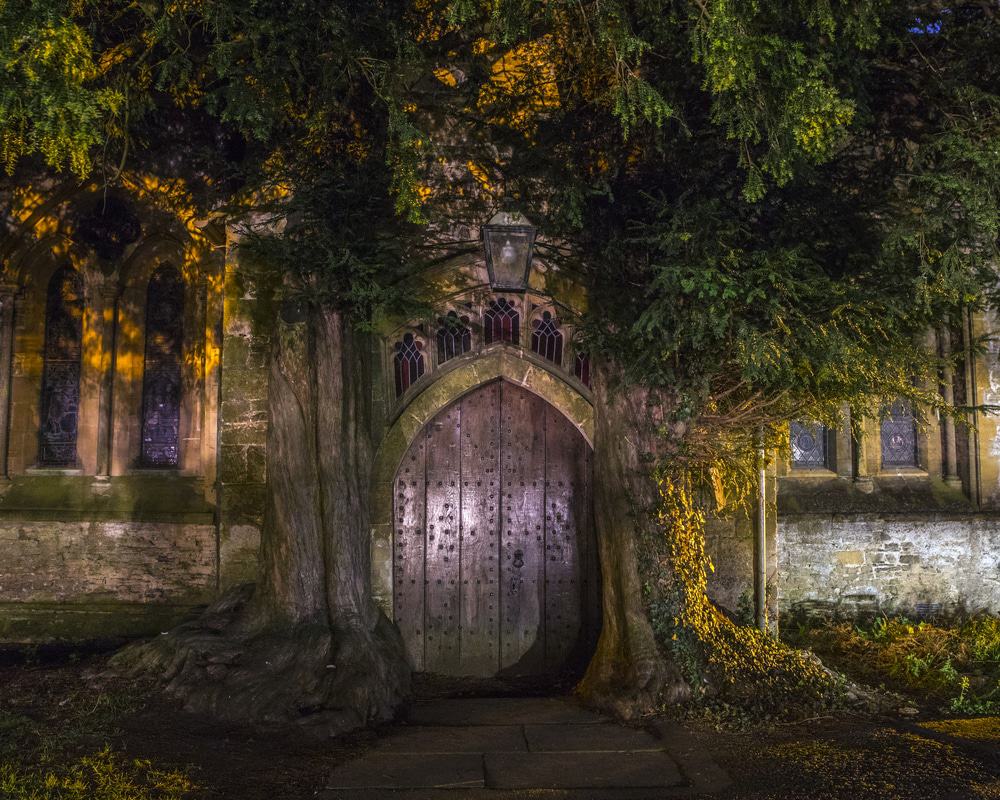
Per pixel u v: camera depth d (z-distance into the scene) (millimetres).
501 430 8102
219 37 5559
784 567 9203
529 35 6477
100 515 8305
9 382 8625
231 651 6566
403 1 6266
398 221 7465
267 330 7863
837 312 6023
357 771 5219
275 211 7086
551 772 5227
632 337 6797
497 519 8055
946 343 9469
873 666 7789
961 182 5617
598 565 8102
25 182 8484
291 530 6891
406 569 7938
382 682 6594
